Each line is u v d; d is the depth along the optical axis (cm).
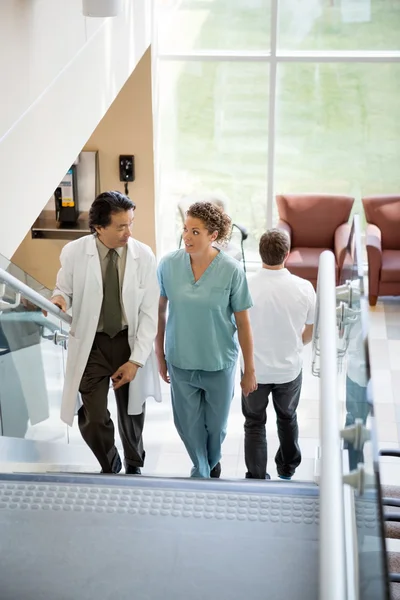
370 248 808
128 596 242
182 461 572
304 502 291
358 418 255
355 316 314
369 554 178
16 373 380
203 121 913
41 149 454
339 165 912
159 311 441
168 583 248
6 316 354
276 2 858
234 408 654
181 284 410
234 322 434
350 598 199
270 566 257
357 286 314
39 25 446
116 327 416
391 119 890
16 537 271
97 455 436
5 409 367
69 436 493
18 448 388
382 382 691
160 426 623
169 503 291
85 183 862
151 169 879
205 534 273
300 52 880
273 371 454
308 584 249
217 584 248
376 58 866
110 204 386
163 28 884
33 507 289
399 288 821
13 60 407
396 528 405
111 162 875
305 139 909
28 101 431
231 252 841
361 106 888
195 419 442
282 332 449
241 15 871
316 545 268
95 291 406
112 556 261
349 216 880
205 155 926
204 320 411
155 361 441
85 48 544
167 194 946
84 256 404
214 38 883
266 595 243
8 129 403
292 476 530
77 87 525
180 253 412
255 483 308
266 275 446
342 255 818
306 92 889
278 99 896
